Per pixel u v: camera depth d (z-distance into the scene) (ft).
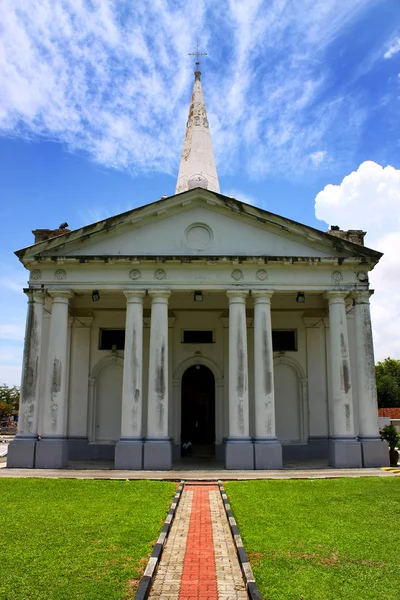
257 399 65.31
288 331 83.61
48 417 64.64
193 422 84.28
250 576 24.06
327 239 67.92
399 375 260.83
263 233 68.90
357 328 67.92
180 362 82.17
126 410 64.28
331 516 36.83
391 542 30.37
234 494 45.42
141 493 45.75
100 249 68.13
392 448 68.64
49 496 43.96
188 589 23.47
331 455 65.77
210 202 68.90
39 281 67.46
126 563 26.21
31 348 66.08
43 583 23.48
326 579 24.26
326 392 80.59
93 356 80.94
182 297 77.36
